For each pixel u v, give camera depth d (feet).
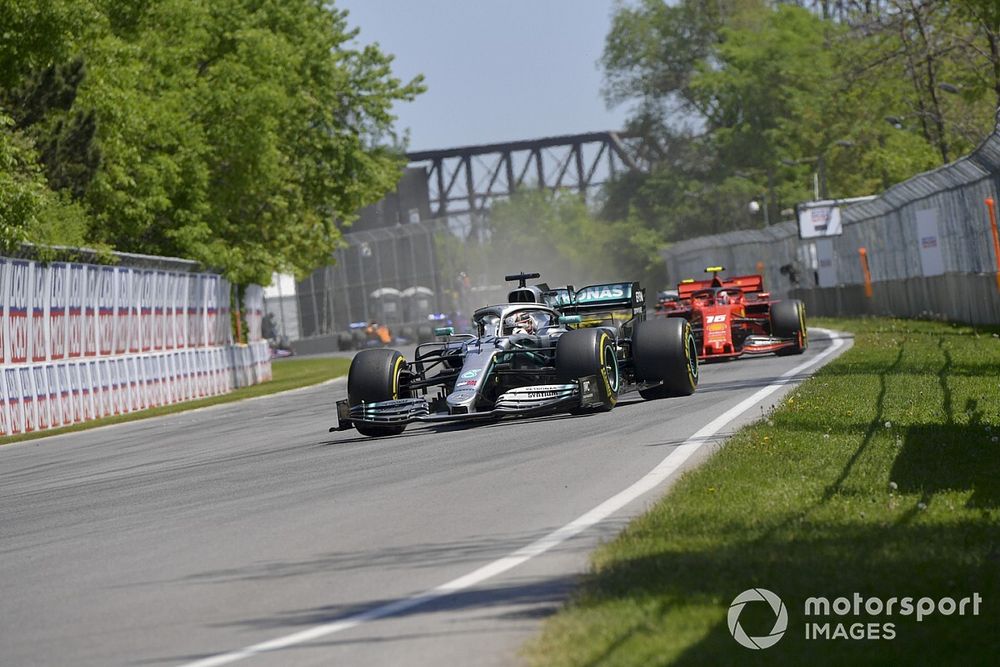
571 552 66.54
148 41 367.45
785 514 71.15
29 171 288.30
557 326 147.33
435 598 59.00
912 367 161.58
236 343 403.95
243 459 133.18
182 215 374.84
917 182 306.35
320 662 49.96
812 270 506.89
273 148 400.67
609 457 101.14
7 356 240.32
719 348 210.79
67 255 272.92
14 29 299.58
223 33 401.90
